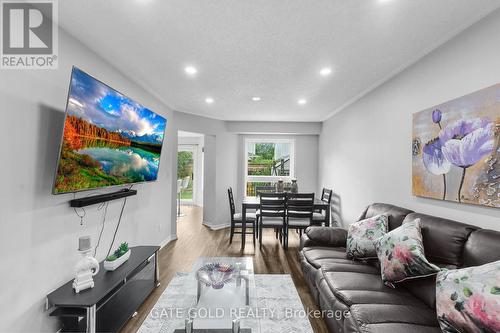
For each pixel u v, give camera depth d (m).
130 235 2.90
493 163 1.53
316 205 3.97
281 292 2.52
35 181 1.62
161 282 2.72
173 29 1.87
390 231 2.05
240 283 2.13
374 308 1.48
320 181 5.52
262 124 5.41
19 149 1.52
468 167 1.70
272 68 2.56
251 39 2.00
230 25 1.81
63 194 1.85
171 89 3.27
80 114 1.77
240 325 1.61
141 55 2.30
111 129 2.15
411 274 1.65
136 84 3.01
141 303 2.21
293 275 2.91
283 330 1.95
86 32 1.92
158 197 3.72
